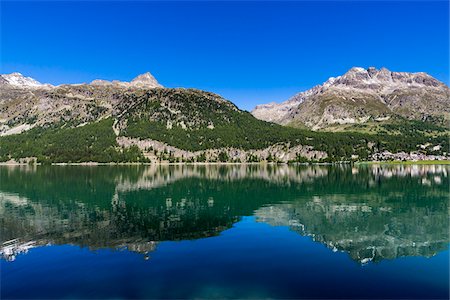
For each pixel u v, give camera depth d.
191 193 96.69
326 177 160.12
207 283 29.78
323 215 61.97
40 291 28.27
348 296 27.42
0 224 54.38
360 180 140.88
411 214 63.19
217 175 180.62
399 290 28.55
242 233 47.44
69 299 26.86
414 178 151.25
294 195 90.94
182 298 26.97
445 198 84.56
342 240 43.91
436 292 28.14
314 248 40.12
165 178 158.00
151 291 28.22
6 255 37.50
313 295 27.58
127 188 111.25
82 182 134.12
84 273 32.00
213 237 45.22
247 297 27.19
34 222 55.81
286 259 36.03
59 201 80.06
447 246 41.31
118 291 28.22
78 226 52.62
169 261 35.28
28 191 101.12
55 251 38.91
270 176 169.75
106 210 67.81
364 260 35.81
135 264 34.44
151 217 60.09
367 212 65.19
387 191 99.69
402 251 39.28
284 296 27.36
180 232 48.22
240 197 87.25
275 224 53.72
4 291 28.34
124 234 47.09
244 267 33.56
